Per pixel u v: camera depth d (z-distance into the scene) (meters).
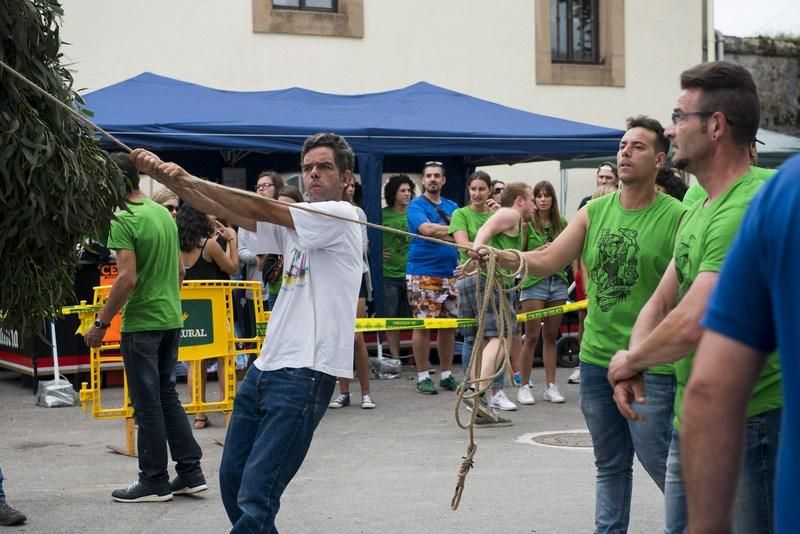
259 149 11.45
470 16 16.81
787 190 1.98
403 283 12.59
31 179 4.24
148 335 6.60
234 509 4.63
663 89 18.36
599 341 4.76
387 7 16.25
